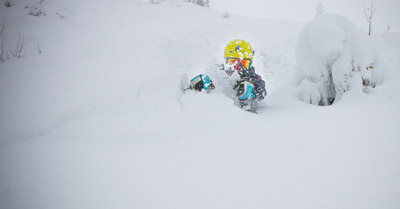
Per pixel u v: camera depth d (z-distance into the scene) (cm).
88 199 129
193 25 723
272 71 469
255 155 175
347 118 239
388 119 226
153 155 183
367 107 267
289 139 202
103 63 404
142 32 584
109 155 185
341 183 130
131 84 337
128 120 254
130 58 426
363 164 149
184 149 193
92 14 708
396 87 337
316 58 373
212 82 366
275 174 145
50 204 126
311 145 185
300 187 129
